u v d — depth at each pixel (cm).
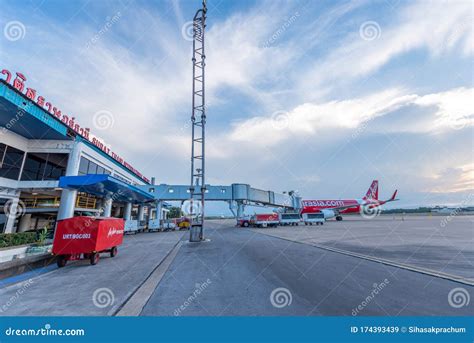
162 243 1562
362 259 828
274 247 1165
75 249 883
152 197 2178
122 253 1166
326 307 426
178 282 611
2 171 1473
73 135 1744
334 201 4378
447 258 826
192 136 1767
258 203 3812
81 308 460
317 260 822
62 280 677
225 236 1852
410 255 888
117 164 2502
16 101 1244
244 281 594
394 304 430
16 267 776
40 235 1092
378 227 2436
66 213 1554
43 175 1748
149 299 494
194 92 1809
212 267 771
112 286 601
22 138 1619
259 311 417
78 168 1752
